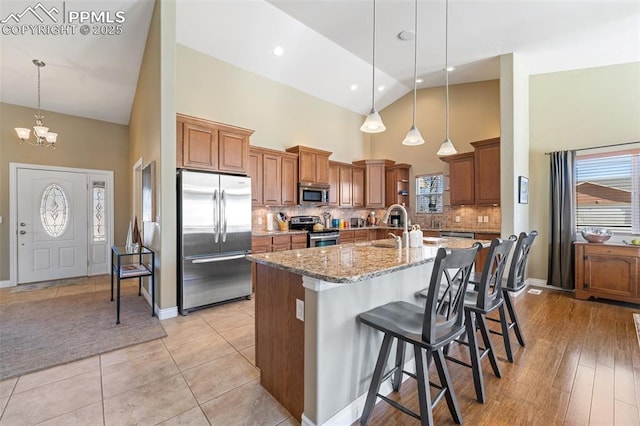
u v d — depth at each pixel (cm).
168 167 313
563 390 192
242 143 389
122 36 356
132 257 470
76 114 496
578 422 163
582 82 423
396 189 610
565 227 420
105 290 421
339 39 409
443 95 566
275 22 378
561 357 234
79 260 502
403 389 193
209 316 320
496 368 207
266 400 180
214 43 409
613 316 323
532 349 248
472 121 529
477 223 520
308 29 395
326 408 151
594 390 191
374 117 280
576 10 311
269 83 509
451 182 517
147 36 362
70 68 387
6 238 439
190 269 328
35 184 462
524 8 313
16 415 166
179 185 327
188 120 341
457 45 397
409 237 241
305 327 153
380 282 186
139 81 424
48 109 471
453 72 491
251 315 324
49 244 477
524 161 438
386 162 627
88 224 509
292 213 547
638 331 283
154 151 332
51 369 214
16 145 445
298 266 156
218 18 365
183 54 407
